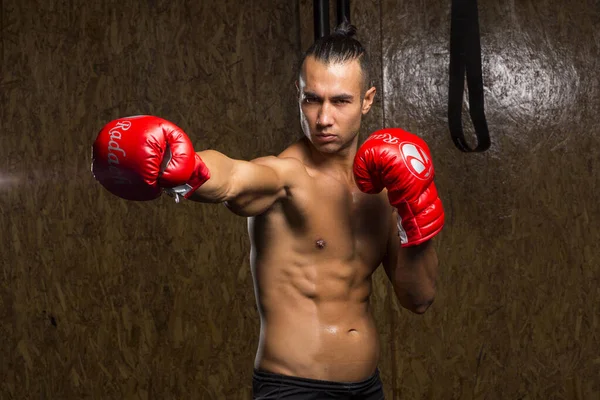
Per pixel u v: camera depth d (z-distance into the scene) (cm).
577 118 414
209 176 161
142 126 150
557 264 414
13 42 420
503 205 414
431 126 414
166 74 413
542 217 414
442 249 414
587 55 413
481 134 373
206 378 416
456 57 372
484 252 415
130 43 414
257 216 207
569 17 412
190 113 413
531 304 415
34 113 421
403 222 198
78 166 419
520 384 416
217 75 412
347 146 211
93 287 420
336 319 211
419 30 414
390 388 414
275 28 412
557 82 413
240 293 415
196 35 413
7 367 427
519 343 415
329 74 198
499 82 413
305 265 207
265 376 209
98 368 421
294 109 411
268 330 209
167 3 413
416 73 413
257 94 412
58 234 421
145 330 419
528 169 414
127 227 419
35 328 424
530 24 413
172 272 417
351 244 212
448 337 416
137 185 151
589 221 414
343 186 211
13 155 423
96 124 416
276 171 195
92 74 416
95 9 416
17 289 425
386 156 192
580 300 414
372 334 221
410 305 225
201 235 416
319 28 368
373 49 409
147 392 418
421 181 194
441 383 415
